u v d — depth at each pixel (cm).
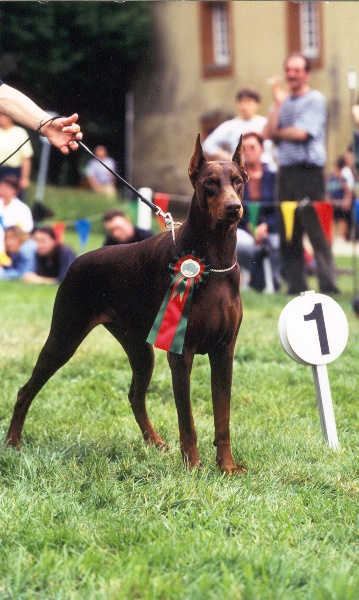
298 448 683
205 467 621
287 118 1521
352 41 2883
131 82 3375
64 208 3042
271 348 1065
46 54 3397
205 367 975
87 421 776
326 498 578
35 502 558
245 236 1547
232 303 605
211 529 509
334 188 2238
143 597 422
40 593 434
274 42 2978
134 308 644
